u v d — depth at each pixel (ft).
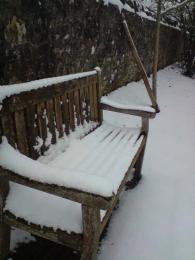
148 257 6.70
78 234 4.94
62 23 9.59
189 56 32.73
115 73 16.89
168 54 33.86
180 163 11.66
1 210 5.43
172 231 7.61
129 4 18.54
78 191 4.48
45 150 6.86
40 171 4.83
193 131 15.71
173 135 14.67
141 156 9.47
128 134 9.14
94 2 12.23
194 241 7.35
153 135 14.21
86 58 12.37
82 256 5.04
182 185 9.96
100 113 9.93
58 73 9.91
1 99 5.10
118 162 6.97
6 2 6.56
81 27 11.30
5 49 6.79
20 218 5.32
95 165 6.73
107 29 14.30
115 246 6.92
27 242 6.37
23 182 4.89
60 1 9.23
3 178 5.34
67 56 10.46
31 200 5.48
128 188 9.38
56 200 5.51
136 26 19.15
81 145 7.86
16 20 7.04
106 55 14.80
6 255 5.83
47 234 5.15
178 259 6.73
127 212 8.20
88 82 8.92
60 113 7.43
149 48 23.86
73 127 8.17
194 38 31.94
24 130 6.00
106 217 5.48
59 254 6.30
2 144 5.29
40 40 8.31
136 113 9.06
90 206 4.51
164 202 8.84
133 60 20.07
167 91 23.59
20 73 7.55
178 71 33.81
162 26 27.09
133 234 7.38
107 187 4.45
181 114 18.44
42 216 5.20
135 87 20.33
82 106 8.69
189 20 32.07
